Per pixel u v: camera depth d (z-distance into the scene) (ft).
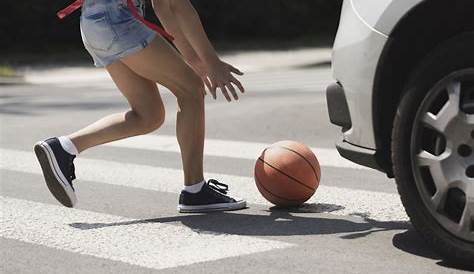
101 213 22.56
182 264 17.34
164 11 20.93
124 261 17.69
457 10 16.98
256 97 55.62
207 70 20.70
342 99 18.44
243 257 17.80
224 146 34.94
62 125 43.86
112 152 33.94
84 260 17.85
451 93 16.58
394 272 16.46
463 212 16.47
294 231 20.06
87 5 20.85
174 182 27.14
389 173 18.25
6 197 24.97
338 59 18.47
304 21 143.95
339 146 18.80
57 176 21.21
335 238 19.33
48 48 117.60
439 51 16.72
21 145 36.50
